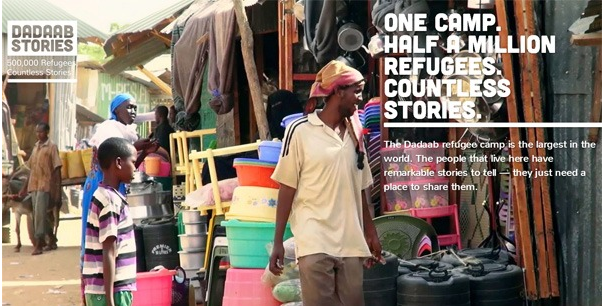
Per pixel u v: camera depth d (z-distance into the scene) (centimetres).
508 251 638
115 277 470
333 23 728
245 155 738
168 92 1537
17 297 863
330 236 459
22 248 1249
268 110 743
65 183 1253
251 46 706
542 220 600
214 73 854
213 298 656
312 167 459
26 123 1700
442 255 614
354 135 468
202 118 944
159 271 634
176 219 805
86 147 1352
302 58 800
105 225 466
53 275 1001
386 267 546
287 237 599
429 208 683
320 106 615
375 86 767
